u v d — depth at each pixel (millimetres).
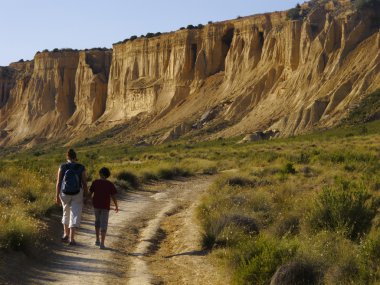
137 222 18359
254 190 22344
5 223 12977
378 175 25734
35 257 12367
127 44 143625
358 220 13633
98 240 14469
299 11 115688
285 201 17797
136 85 137250
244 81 113562
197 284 11383
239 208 16797
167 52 134375
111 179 28078
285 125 87438
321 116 86062
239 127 98250
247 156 52500
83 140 135375
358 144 53406
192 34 130125
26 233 12547
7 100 186750
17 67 196000
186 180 34625
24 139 157250
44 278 11102
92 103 149750
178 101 126375
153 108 130375
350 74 90625
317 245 11445
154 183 32031
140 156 64688
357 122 78062
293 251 11000
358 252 10984
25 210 16484
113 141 122000
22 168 28422
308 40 102125
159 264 13031
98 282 11102
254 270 10727
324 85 93062
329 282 9891
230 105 107875
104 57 158000
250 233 14211
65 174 14195
